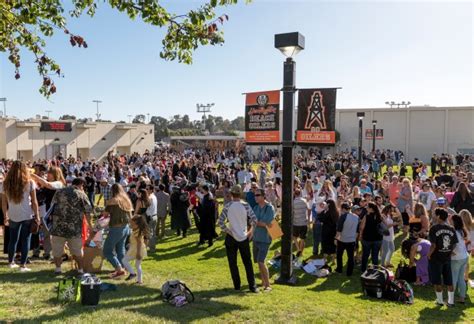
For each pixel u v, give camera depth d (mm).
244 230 7590
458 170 20266
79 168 23938
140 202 11164
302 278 9148
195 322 5633
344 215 9438
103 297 6465
